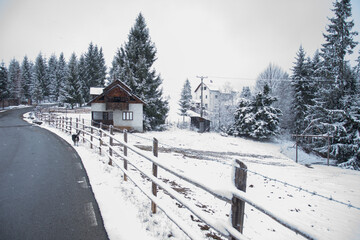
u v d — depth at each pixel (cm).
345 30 2461
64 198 471
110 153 762
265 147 2795
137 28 3394
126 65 3284
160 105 3466
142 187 450
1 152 961
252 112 3466
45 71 7381
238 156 1912
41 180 589
